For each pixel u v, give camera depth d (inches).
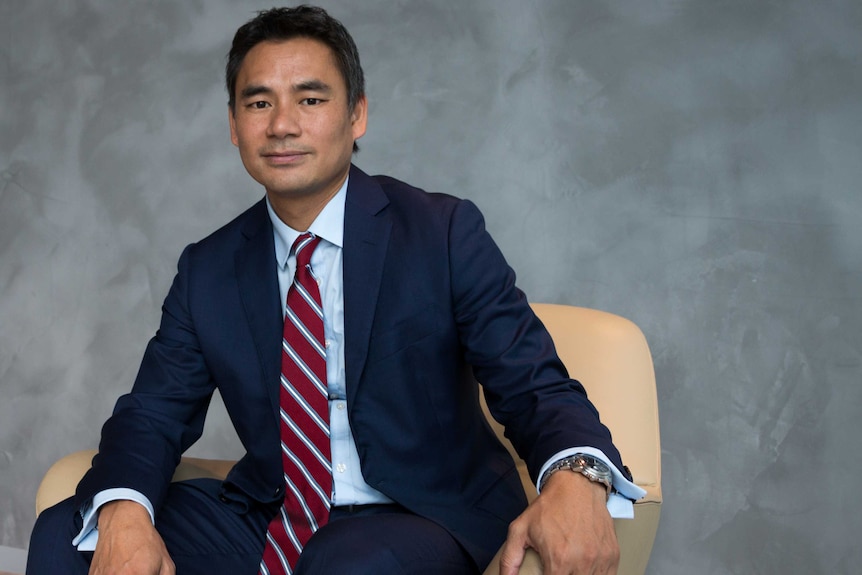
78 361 123.7
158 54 118.3
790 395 93.9
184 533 63.6
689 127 96.1
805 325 93.0
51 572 59.7
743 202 94.6
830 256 91.7
